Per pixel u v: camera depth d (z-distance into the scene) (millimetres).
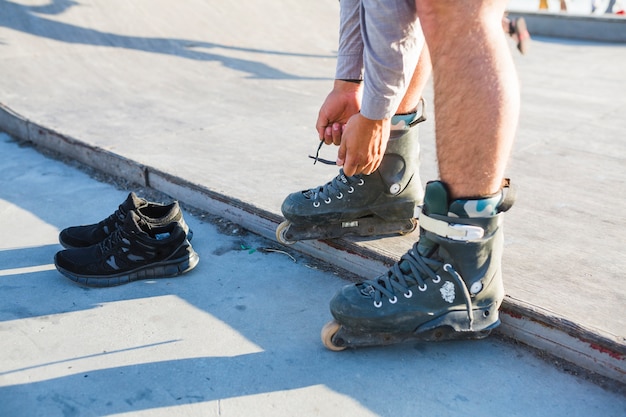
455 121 1487
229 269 2197
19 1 5301
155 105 3973
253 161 2984
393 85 1540
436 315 1676
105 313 1912
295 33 6277
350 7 1791
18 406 1510
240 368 1658
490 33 1437
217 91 4383
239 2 6574
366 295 1689
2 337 1782
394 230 2182
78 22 5277
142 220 2121
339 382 1606
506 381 1612
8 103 3820
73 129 3398
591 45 7320
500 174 1539
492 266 1652
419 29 1604
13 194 2820
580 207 2520
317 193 2133
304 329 1840
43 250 2309
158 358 1696
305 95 4371
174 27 5680
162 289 2057
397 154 2055
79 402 1526
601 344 1597
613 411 1502
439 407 1516
